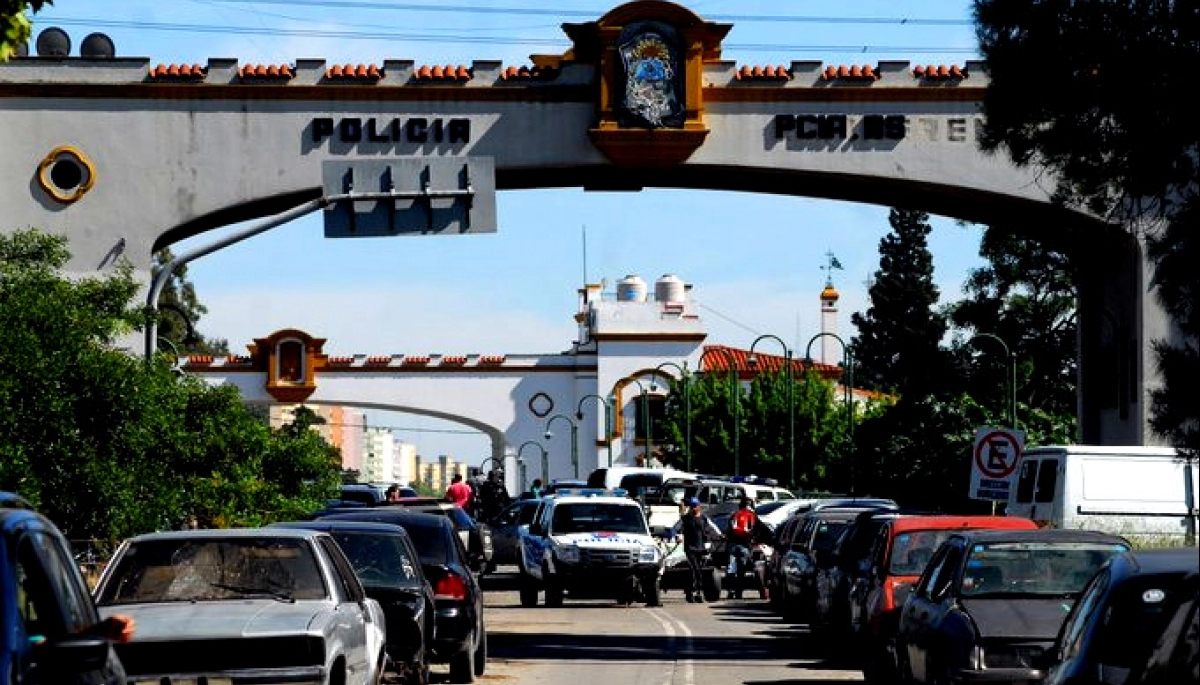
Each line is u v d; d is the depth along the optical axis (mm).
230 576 43188
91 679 25453
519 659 77000
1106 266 126812
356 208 81625
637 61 121062
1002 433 92750
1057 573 50844
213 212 120312
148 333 78188
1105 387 126938
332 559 44844
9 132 119500
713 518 140000
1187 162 70375
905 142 122500
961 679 46812
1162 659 25312
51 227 119312
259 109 120562
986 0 71688
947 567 52469
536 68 122625
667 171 124125
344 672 41125
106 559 61406
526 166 121562
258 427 91375
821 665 74188
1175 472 96375
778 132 122188
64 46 125688
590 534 114938
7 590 24594
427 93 121250
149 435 62625
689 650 81688
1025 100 71625
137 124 120000
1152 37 69375
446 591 62125
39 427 57594
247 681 38406
